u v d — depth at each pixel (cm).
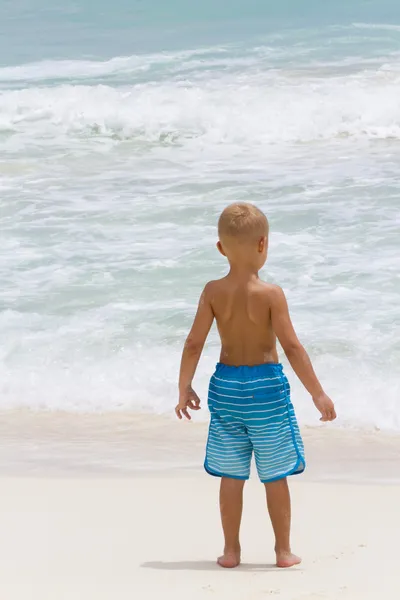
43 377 2570
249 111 5272
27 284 3222
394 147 4859
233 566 1361
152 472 1972
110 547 1455
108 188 4294
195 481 1870
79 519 1609
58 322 2902
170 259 3409
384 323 2795
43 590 1241
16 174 4550
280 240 3538
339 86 5553
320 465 2014
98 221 3841
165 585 1263
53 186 4347
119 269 3334
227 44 7000
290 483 1872
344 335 2714
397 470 1980
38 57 6919
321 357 2573
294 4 8462
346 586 1235
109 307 3006
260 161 4700
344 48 6612
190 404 1444
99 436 2242
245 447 1420
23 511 1659
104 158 4841
